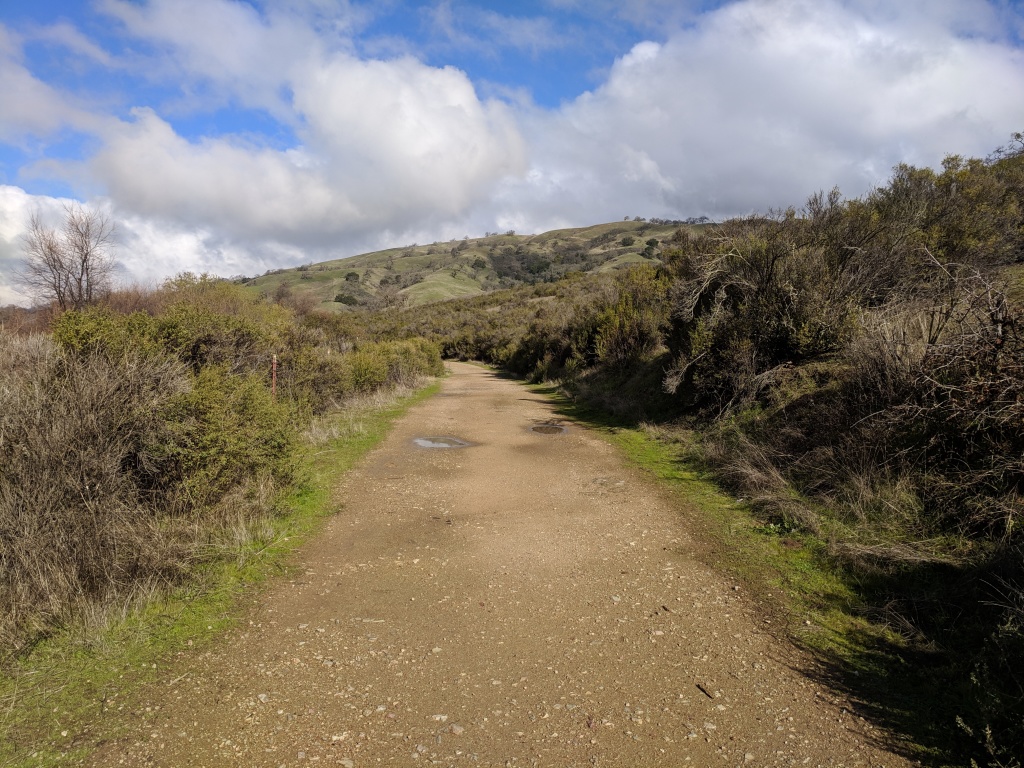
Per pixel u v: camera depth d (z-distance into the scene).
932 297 7.09
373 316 66.88
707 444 8.62
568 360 21.45
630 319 16.52
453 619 3.98
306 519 5.92
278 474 6.40
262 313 17.33
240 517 5.33
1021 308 5.32
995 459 4.70
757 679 3.30
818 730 2.87
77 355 5.61
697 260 11.67
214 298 17.30
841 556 4.80
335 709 2.99
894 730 2.86
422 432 11.18
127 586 4.03
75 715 2.88
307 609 4.09
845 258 9.81
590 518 6.12
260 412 6.29
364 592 4.38
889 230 9.77
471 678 3.30
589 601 4.26
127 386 5.12
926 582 4.22
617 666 3.43
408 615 4.03
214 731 2.80
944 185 12.03
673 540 5.46
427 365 26.45
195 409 5.49
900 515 5.05
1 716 2.85
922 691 3.14
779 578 4.60
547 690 3.19
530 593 4.39
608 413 13.43
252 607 4.09
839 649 3.59
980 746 2.69
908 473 5.38
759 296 9.92
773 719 2.95
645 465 8.41
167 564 4.34
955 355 5.29
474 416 13.45
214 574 4.50
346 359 15.47
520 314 47.22
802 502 5.89
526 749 2.73
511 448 9.71
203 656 3.45
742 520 5.90
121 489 4.77
